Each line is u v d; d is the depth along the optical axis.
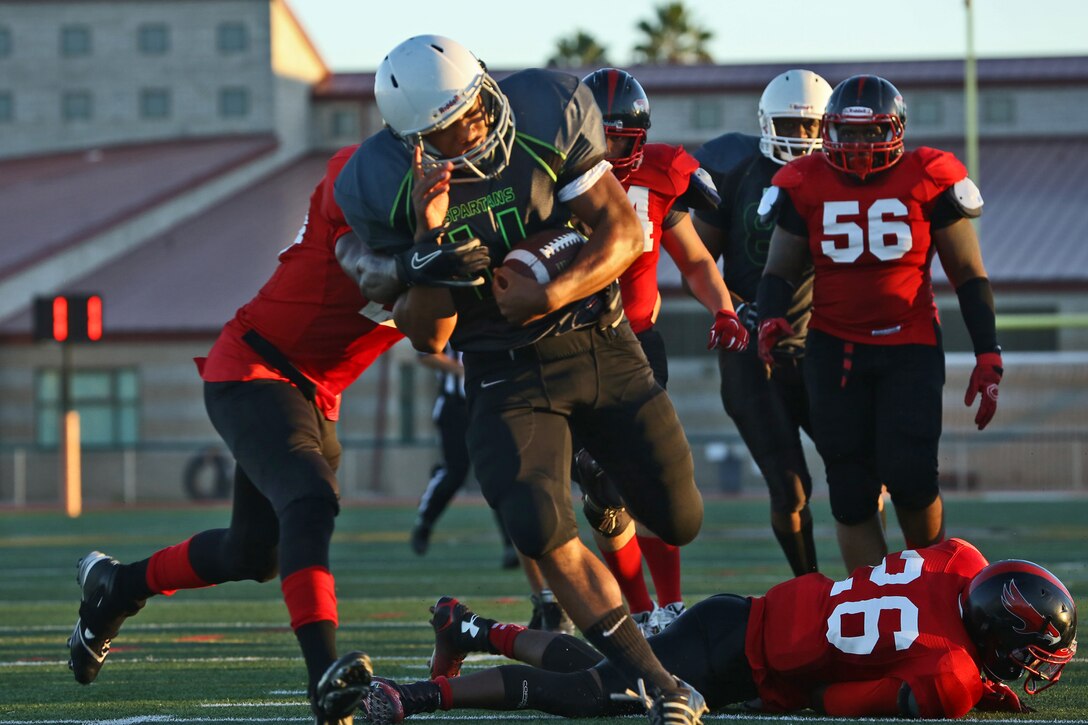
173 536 54.12
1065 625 14.74
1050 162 109.19
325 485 14.33
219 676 20.16
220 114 122.81
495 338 14.05
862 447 19.84
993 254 92.50
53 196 111.62
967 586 15.05
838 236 19.58
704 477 84.38
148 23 124.94
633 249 14.02
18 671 20.92
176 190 107.62
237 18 122.31
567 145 13.94
